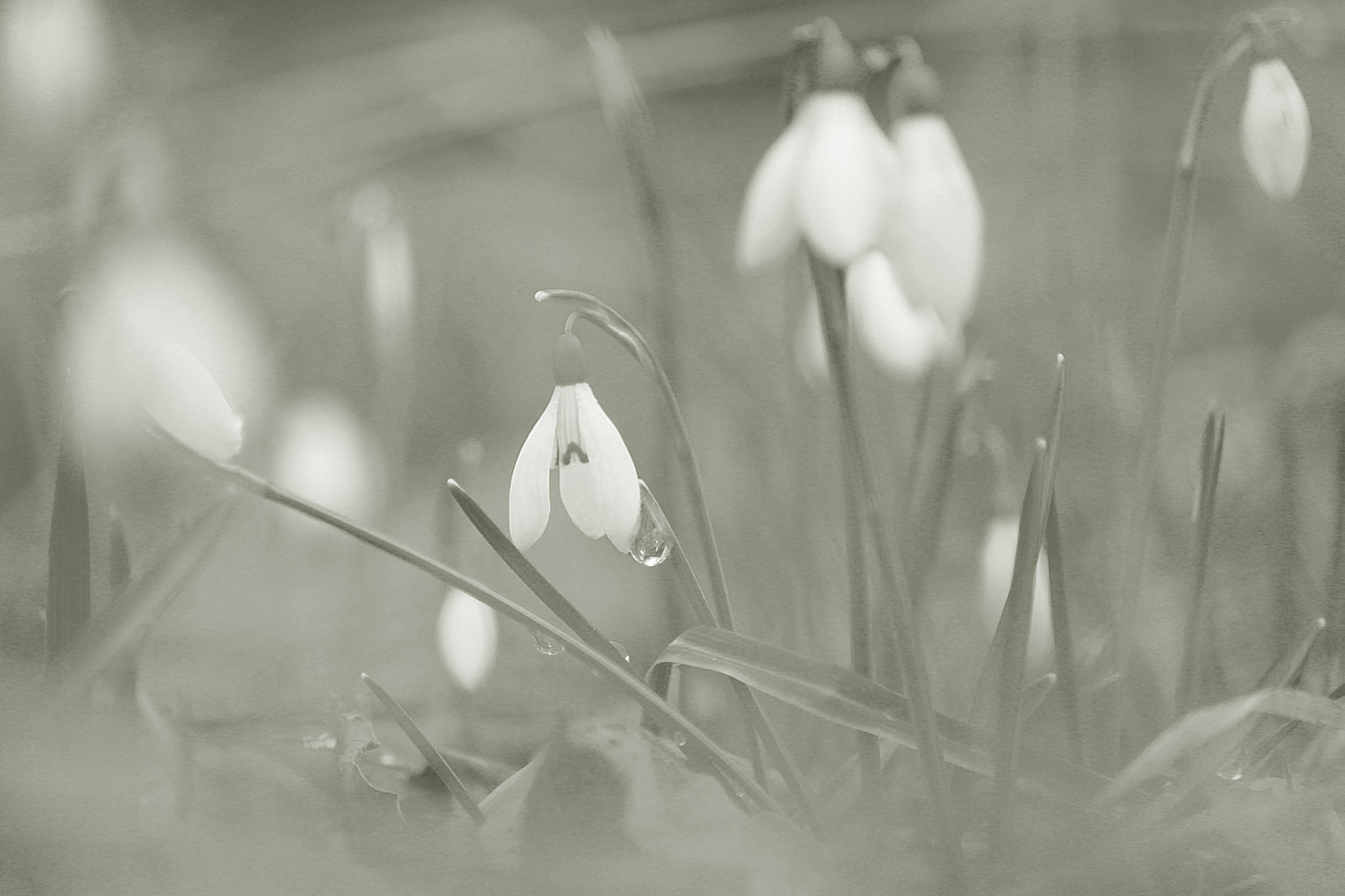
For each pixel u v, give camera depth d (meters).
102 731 0.71
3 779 0.70
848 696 0.71
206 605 0.86
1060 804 0.71
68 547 0.72
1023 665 0.70
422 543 0.97
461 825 0.71
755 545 0.84
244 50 2.08
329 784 0.71
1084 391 0.86
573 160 2.02
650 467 0.79
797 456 0.81
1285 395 0.84
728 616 0.73
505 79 2.09
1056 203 1.01
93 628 0.72
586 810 0.71
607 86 0.78
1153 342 0.75
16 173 0.90
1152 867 0.71
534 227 1.82
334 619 0.85
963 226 0.70
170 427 0.71
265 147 1.96
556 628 0.71
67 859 0.70
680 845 0.71
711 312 0.96
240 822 0.71
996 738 0.71
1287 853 0.71
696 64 1.95
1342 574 0.78
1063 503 0.84
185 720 0.73
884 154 0.69
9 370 0.85
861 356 0.78
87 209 0.88
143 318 0.72
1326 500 0.81
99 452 0.73
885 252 0.70
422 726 0.79
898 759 0.73
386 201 0.96
